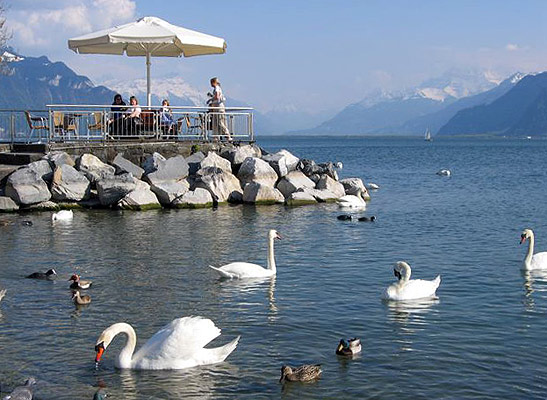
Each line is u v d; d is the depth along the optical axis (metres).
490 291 16.53
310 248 21.83
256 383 10.98
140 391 10.72
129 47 35.69
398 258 20.41
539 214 31.03
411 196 39.97
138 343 12.77
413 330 13.46
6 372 11.36
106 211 29.28
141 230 24.58
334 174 36.91
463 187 47.06
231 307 14.99
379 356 12.06
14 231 24.08
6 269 18.39
